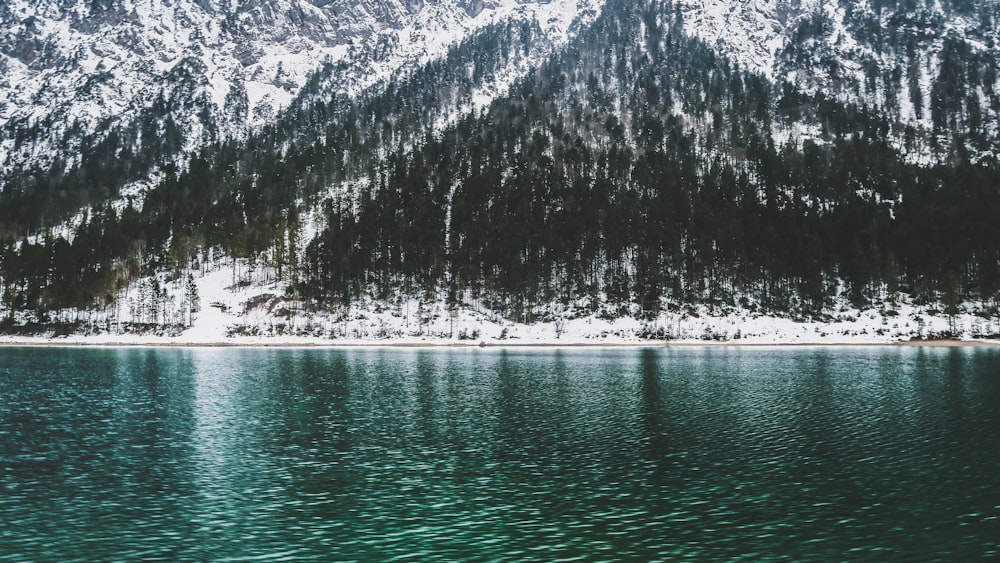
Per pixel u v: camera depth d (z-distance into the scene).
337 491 40.16
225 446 52.31
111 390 85.50
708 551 30.52
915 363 120.25
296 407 71.88
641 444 52.50
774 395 78.94
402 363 125.75
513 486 40.94
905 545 31.06
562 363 124.75
